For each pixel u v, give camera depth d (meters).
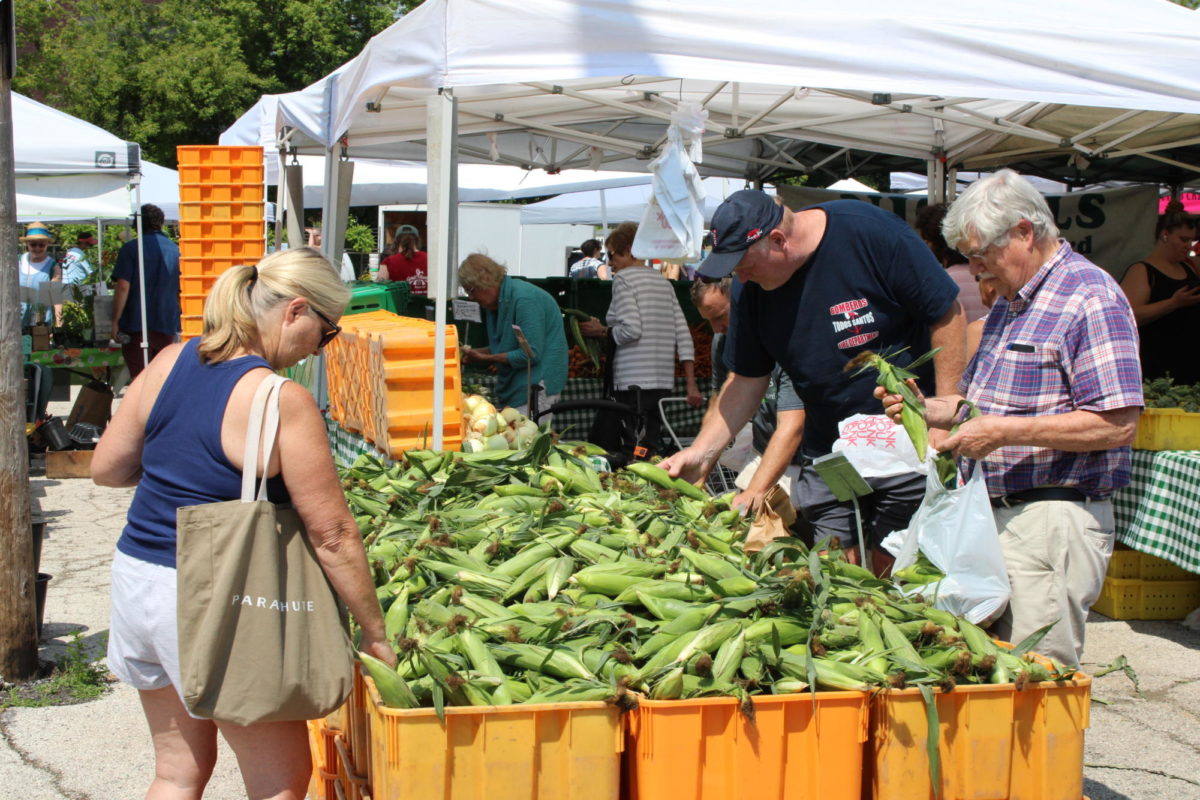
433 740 2.01
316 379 6.30
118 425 2.41
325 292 2.34
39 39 28.77
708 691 2.11
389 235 16.53
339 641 2.22
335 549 2.22
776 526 3.12
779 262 3.29
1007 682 2.22
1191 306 6.22
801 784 2.14
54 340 10.30
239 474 2.21
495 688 2.16
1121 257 8.22
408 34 4.11
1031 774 2.23
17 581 4.45
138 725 4.12
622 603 2.55
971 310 5.08
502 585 2.68
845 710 2.13
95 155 9.52
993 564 2.83
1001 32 3.96
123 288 10.09
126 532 2.35
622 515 3.09
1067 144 6.06
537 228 19.89
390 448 4.08
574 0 3.87
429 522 2.96
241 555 2.11
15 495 4.45
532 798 2.05
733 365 3.74
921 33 3.92
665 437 6.21
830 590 2.51
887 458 3.45
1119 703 4.34
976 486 2.88
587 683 2.15
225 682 2.12
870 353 2.95
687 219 4.42
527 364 6.15
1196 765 3.74
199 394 2.24
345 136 7.05
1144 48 4.02
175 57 27.78
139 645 2.35
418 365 4.07
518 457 3.54
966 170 8.45
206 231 6.93
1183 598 5.54
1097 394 2.89
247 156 6.89
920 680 2.17
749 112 6.85
